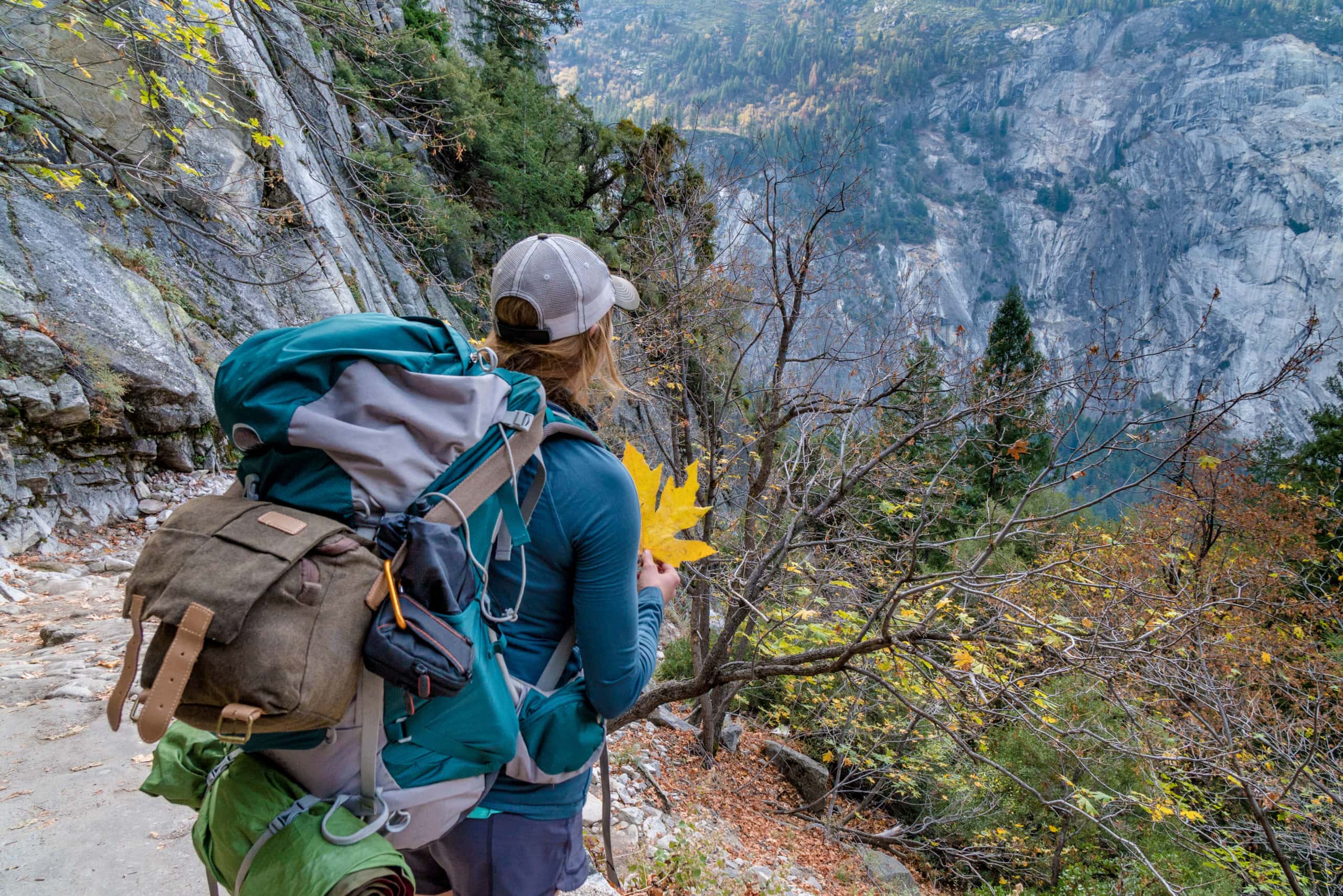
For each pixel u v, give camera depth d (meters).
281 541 0.98
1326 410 22.67
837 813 8.97
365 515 1.04
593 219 22.22
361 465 1.02
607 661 1.16
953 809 8.84
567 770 1.20
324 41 7.71
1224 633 5.94
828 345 7.34
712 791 7.58
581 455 1.16
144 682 0.94
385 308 14.77
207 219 8.78
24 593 6.33
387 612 0.98
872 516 6.80
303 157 13.02
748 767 9.13
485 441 1.08
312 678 0.92
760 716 11.38
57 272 8.49
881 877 7.52
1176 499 6.42
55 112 6.02
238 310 11.02
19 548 7.21
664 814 6.13
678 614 12.14
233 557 0.96
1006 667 5.15
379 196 8.24
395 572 1.00
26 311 7.89
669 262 8.26
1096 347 4.57
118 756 3.73
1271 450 22.33
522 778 1.18
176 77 9.63
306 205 8.26
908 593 4.68
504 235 20.33
